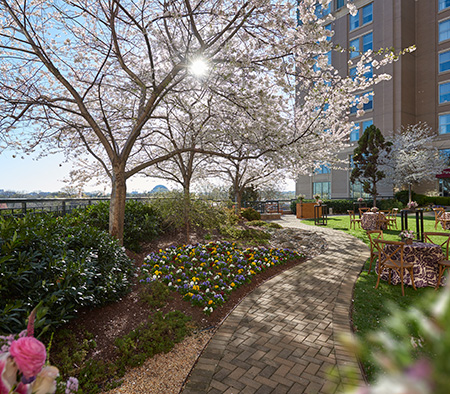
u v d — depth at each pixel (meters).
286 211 22.95
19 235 3.12
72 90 6.18
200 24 6.82
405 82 24.16
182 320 3.77
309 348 3.17
